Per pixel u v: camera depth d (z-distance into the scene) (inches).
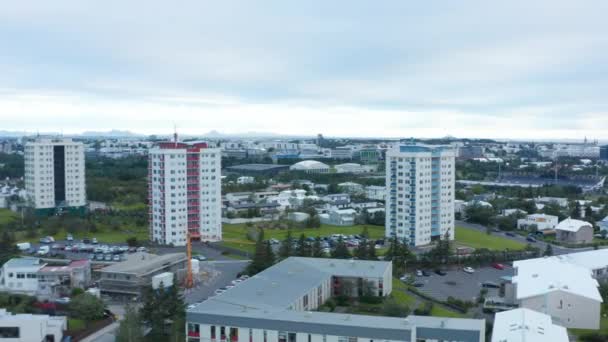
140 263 7475.4
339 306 6628.9
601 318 6348.4
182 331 5359.3
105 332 5831.7
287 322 4953.3
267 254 7810.0
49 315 6166.3
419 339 4854.8
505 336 4776.1
